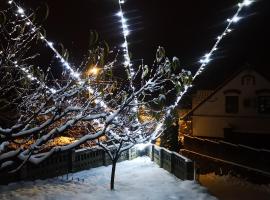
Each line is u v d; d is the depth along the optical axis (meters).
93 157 15.15
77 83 7.38
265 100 27.67
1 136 6.54
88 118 7.53
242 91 28.28
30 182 11.69
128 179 13.34
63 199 9.66
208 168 22.58
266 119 27.61
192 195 11.04
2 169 6.70
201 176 20.52
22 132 6.52
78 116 7.21
